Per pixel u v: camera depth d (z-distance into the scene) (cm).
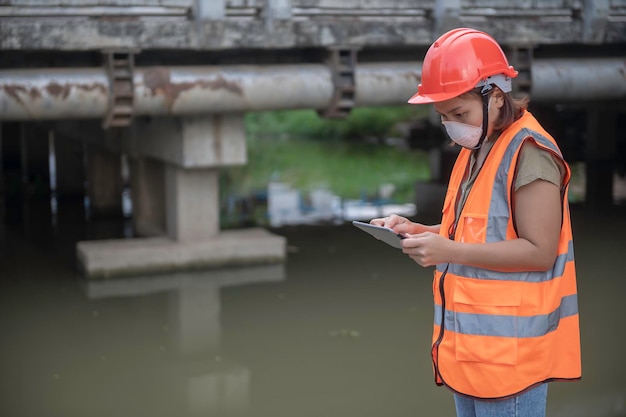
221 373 555
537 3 803
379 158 1711
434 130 1927
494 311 221
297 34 746
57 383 539
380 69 772
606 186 1238
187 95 714
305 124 2230
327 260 852
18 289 751
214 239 814
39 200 1170
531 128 221
